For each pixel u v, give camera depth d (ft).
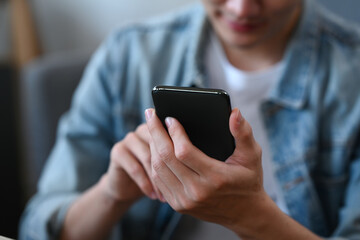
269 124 2.47
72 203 2.39
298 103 2.42
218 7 2.13
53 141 3.24
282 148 2.45
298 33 2.45
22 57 5.02
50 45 5.33
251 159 1.41
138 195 2.12
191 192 1.43
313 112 2.41
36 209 2.50
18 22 5.00
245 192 1.46
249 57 2.55
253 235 1.67
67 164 2.65
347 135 2.40
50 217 2.35
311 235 1.77
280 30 2.33
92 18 5.09
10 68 4.74
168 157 1.41
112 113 2.74
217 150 1.43
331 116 2.44
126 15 4.88
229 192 1.43
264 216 1.59
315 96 2.42
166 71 2.70
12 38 5.13
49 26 5.28
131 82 2.72
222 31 2.24
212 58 2.63
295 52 2.45
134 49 2.75
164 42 2.74
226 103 1.30
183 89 1.34
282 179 2.45
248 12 2.02
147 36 2.77
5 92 4.69
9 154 4.70
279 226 1.65
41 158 3.24
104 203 2.20
